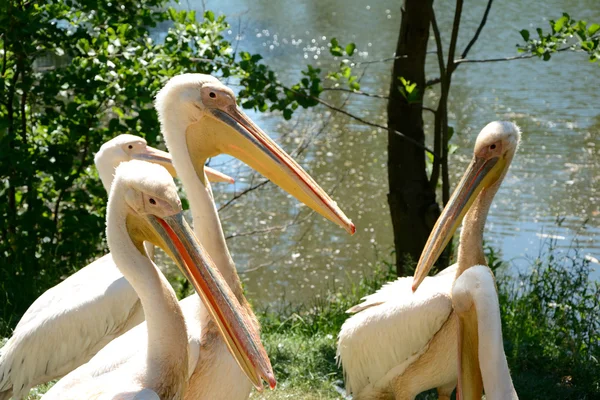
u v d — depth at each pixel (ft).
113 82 24.73
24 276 23.21
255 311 25.35
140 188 10.15
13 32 24.23
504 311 22.63
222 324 10.05
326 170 44.42
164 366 10.25
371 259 36.50
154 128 24.61
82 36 25.62
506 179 42.98
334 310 24.23
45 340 15.14
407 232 27.35
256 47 68.44
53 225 25.21
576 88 57.06
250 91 24.75
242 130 13.01
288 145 46.37
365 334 16.20
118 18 26.71
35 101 26.35
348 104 53.47
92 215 24.94
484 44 68.44
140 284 10.27
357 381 17.01
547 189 41.65
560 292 23.16
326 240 38.19
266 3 86.12
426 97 55.77
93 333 15.25
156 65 25.09
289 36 72.49
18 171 24.52
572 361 20.04
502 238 36.27
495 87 57.62
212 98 13.00
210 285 10.06
